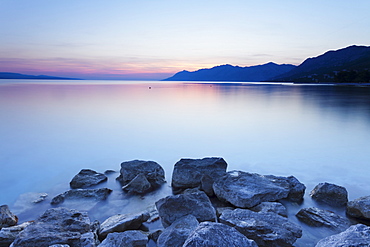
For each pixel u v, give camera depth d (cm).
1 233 450
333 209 582
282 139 1270
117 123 1744
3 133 1434
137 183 699
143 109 2486
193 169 732
